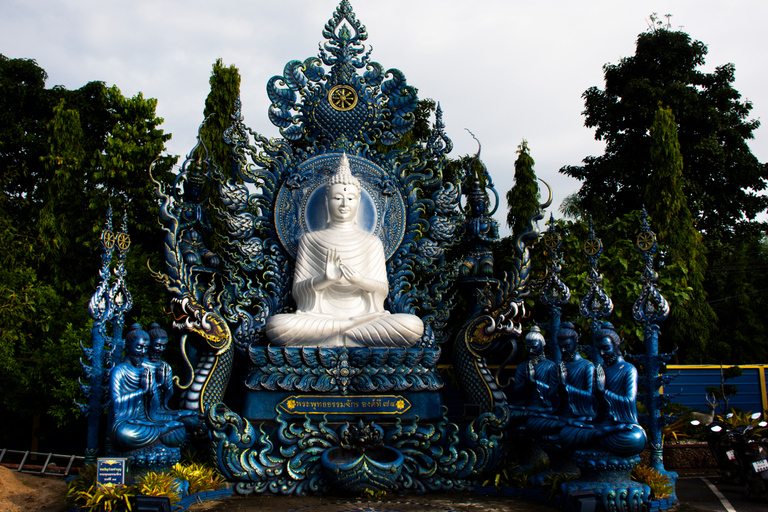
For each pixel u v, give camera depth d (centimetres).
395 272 1377
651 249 1120
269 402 1188
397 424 1159
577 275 1666
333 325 1226
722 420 1276
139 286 1677
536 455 1212
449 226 1375
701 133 2661
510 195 2028
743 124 2845
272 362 1208
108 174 1912
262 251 1366
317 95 1425
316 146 1434
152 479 976
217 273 1340
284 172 1405
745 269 2764
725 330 2611
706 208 2723
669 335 2175
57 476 1335
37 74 2378
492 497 1107
